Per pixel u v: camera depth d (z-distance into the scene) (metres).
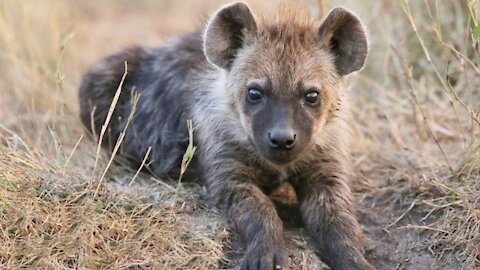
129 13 17.61
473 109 9.37
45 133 10.74
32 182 8.12
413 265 8.05
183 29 16.11
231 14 8.44
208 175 8.61
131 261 7.52
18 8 13.46
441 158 9.81
